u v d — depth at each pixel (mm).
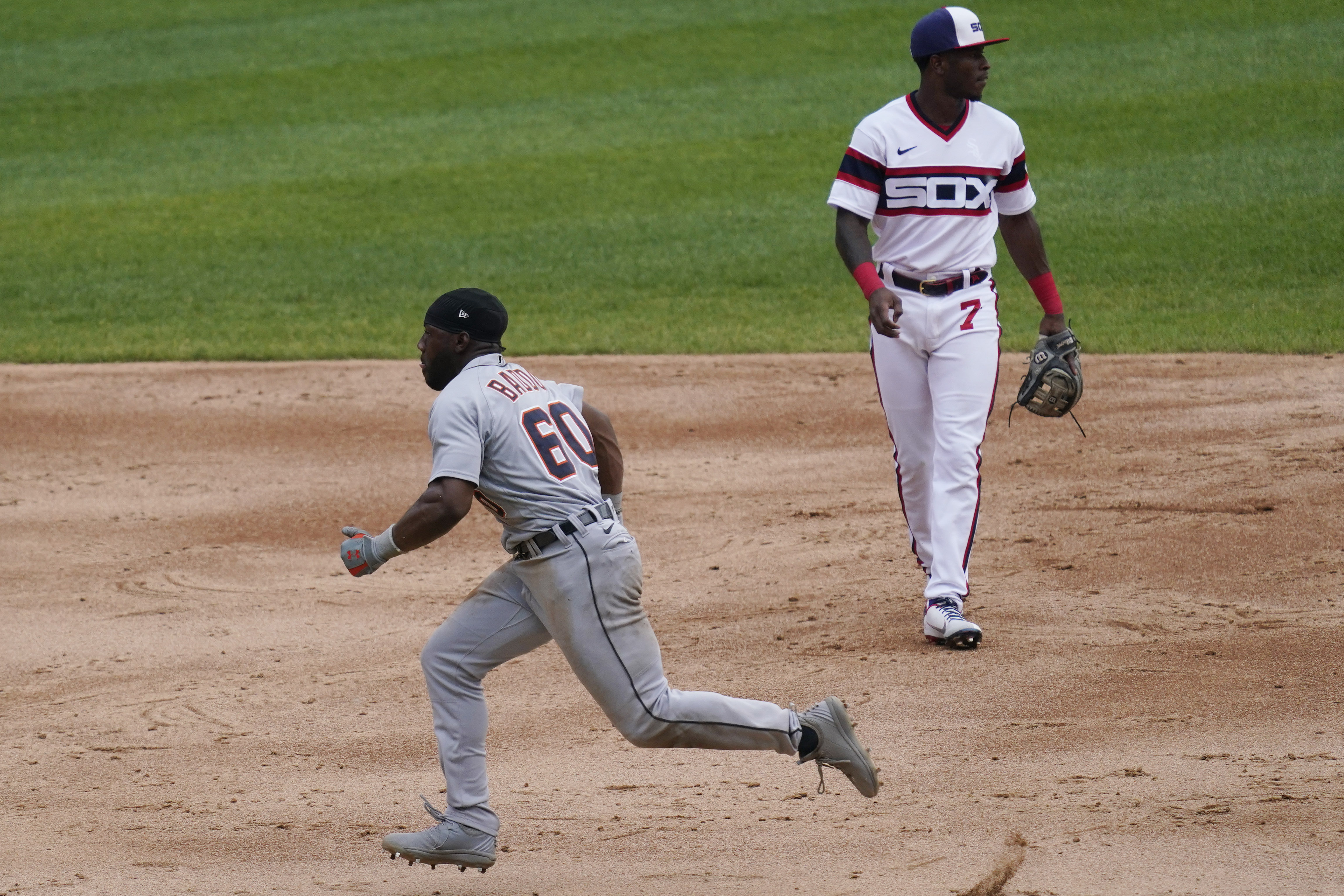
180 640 27531
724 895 16422
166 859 18203
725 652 25406
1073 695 22469
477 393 16578
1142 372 44750
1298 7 95188
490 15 116375
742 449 39938
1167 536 30312
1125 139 75500
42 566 32344
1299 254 57844
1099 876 16328
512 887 16984
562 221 70750
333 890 17094
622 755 21391
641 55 102688
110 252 69188
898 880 16547
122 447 42375
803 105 88250
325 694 24484
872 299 24672
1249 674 22797
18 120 96375
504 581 17016
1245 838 17078
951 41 24438
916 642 25359
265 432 43375
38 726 23484
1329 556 28312
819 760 16922
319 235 70562
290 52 109500
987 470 36312
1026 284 58156
